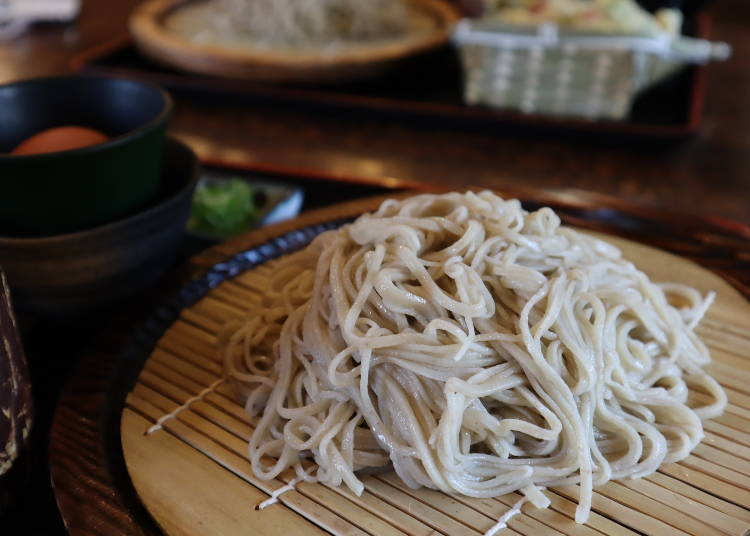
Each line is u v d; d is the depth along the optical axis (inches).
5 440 12.7
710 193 22.7
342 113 26.7
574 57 24.5
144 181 15.8
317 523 12.6
